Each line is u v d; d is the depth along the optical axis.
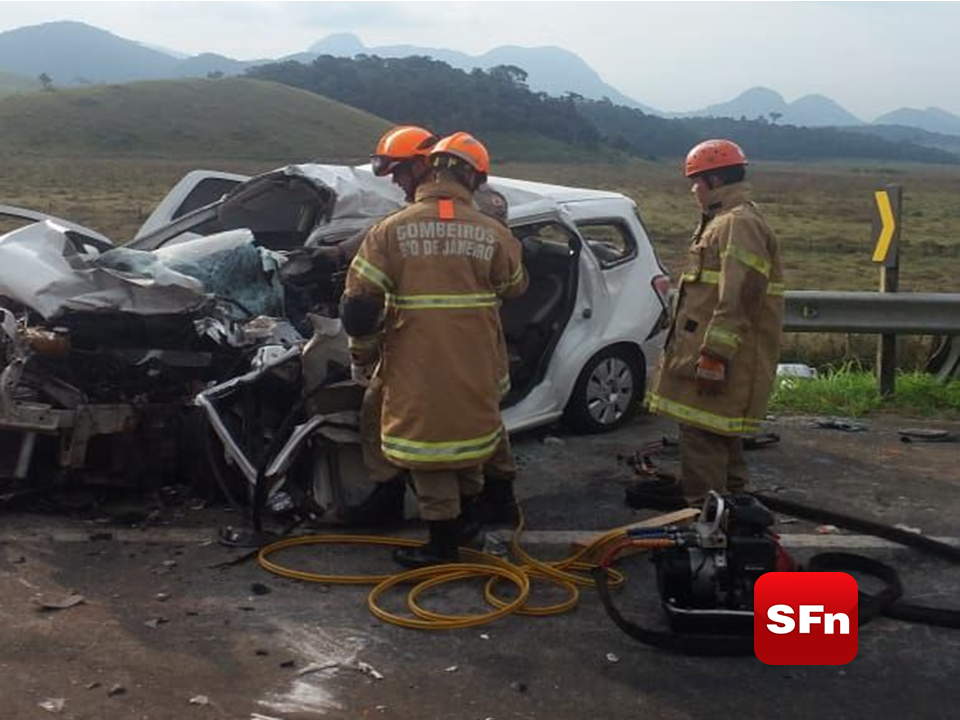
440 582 4.89
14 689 3.84
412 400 4.74
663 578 4.40
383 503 5.56
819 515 5.79
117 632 4.33
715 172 5.24
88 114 129.50
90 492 5.84
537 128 189.62
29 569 4.91
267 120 139.75
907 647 4.40
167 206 8.46
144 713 3.72
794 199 77.06
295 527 5.55
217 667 4.07
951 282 25.55
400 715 3.78
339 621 4.51
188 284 5.82
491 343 4.88
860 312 8.73
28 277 5.79
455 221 4.77
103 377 5.77
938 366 9.55
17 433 5.61
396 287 4.75
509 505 5.64
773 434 7.61
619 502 6.17
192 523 5.58
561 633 4.46
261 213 7.53
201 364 5.91
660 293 7.86
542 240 7.80
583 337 7.34
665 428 7.80
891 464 7.10
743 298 5.03
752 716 3.85
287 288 6.63
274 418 5.77
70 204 46.66
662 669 4.17
